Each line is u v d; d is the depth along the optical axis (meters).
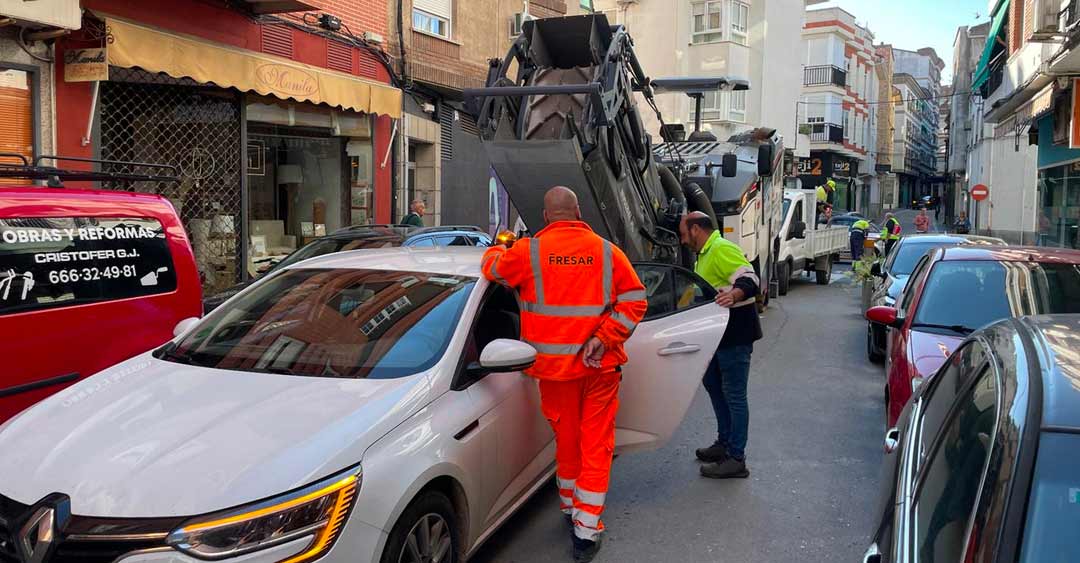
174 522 2.83
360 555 3.10
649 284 5.46
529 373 4.34
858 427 7.17
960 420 2.73
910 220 67.38
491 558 4.53
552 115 7.73
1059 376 2.38
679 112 33.75
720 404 6.04
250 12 11.24
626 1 35.06
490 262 4.44
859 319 14.23
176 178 5.73
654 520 5.09
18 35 8.37
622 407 5.13
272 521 2.91
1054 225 20.88
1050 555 1.94
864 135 57.81
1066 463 2.10
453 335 4.08
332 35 13.08
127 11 9.41
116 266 5.12
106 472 3.04
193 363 4.11
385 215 14.67
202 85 10.88
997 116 24.09
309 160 13.27
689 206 11.48
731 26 33.78
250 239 12.13
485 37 17.34
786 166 17.55
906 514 2.61
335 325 4.25
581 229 4.39
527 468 4.52
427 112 16.00
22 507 2.97
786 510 5.25
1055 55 14.29
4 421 4.41
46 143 8.76
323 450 3.16
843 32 49.91
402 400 3.59
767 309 15.59
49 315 4.67
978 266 6.43
